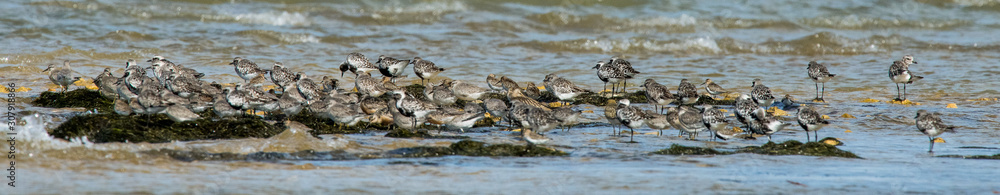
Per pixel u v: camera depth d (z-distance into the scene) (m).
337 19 43.06
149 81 21.47
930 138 18.45
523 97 22.50
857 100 26.94
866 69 34.69
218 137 16.80
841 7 51.47
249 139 16.34
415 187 12.76
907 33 46.44
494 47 37.75
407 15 44.12
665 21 45.94
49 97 21.70
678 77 31.78
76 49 32.78
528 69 32.56
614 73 26.14
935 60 37.25
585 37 41.66
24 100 22.16
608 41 39.09
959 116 23.27
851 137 19.62
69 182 12.19
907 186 13.50
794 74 33.03
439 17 44.44
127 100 20.70
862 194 12.82
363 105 20.84
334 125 19.14
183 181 12.63
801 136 19.64
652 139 18.62
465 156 15.73
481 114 19.33
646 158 15.91
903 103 25.97
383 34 39.47
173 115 16.98
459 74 30.89
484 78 30.25
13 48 32.44
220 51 34.34
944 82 30.89
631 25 45.53
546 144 17.47
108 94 21.75
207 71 30.20
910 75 26.17
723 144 17.94
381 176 13.59
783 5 51.25
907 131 20.75
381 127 19.58
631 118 18.48
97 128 16.16
